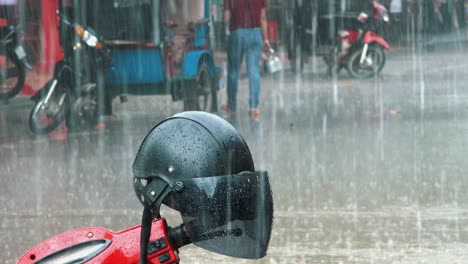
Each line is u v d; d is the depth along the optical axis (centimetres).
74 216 868
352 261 702
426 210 882
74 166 1159
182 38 1602
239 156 337
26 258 333
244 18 1698
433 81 2431
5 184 1038
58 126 1549
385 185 1010
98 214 876
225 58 2648
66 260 329
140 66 1565
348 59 2548
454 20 3731
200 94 1669
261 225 335
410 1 3641
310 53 2639
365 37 2538
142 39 1552
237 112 1769
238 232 331
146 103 1920
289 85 2375
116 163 1180
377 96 2081
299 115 1719
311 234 787
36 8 1931
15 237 788
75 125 1536
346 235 784
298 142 1352
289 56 2680
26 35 1945
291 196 950
